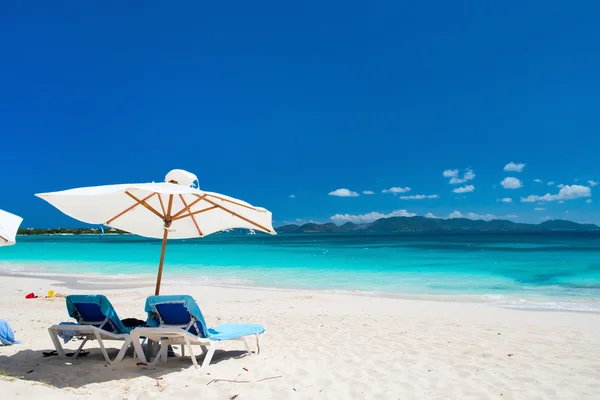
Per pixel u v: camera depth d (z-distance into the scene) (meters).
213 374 4.98
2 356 5.75
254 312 10.34
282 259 29.38
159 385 4.56
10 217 4.26
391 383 4.83
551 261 25.78
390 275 19.11
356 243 64.75
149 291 14.38
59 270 22.02
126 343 5.38
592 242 60.22
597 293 13.49
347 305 11.41
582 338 7.34
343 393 4.48
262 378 4.88
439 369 5.42
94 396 4.17
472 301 12.28
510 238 87.75
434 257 30.06
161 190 4.49
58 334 5.61
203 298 12.80
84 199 5.33
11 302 11.74
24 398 3.50
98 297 5.34
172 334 5.11
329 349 6.42
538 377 5.15
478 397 4.46
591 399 4.47
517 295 13.23
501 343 6.92
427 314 9.98
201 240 93.19
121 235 157.50
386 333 7.66
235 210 5.90
